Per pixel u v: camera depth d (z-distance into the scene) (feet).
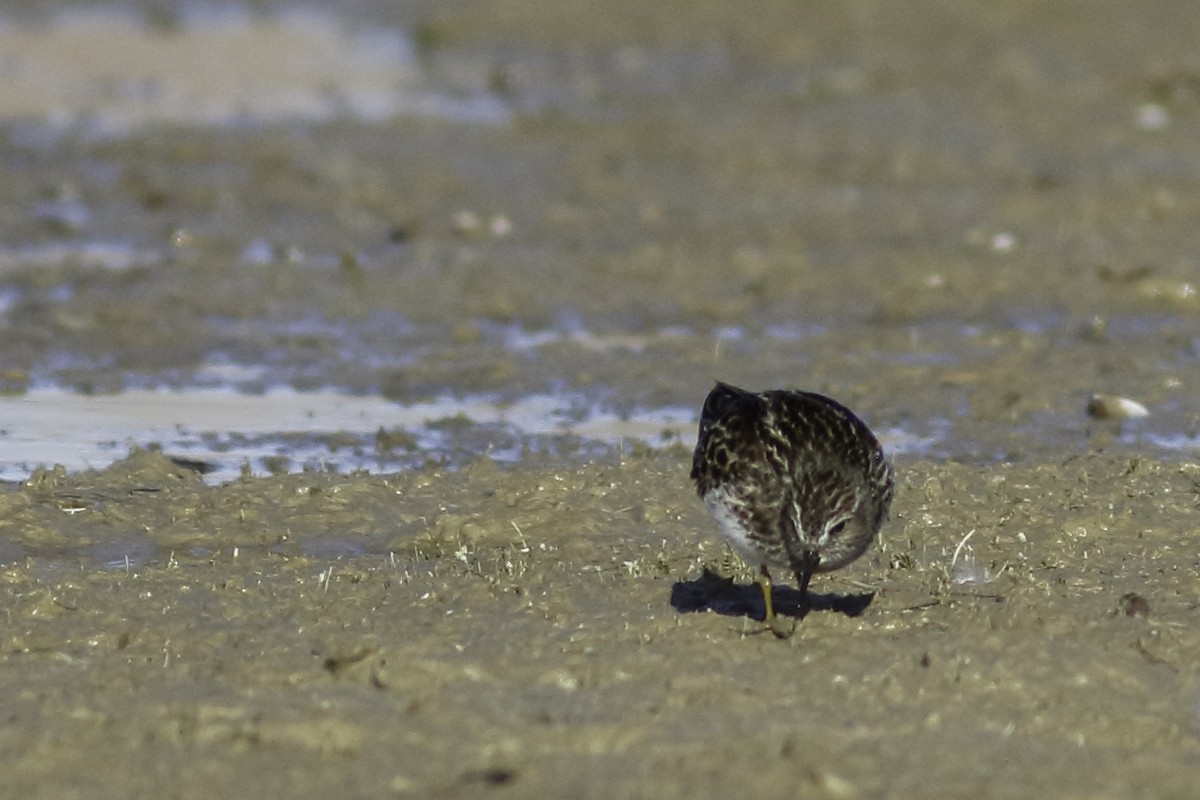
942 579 35.96
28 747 26.96
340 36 124.26
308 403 52.49
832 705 29.17
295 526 40.86
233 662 31.17
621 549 38.78
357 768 26.32
